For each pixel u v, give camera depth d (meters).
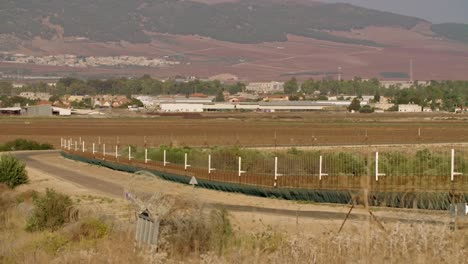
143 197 29.47
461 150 69.75
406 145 99.62
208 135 159.25
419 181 43.78
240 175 55.84
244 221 34.66
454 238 21.31
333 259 21.45
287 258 22.55
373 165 52.81
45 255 30.02
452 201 30.69
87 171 77.31
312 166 57.59
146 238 27.86
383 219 25.11
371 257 20.97
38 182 66.00
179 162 71.69
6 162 64.44
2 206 45.34
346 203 43.44
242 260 23.67
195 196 30.38
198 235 27.12
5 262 29.20
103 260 26.62
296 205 44.03
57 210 38.47
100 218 35.22
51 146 130.75
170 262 25.31
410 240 21.52
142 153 84.38
